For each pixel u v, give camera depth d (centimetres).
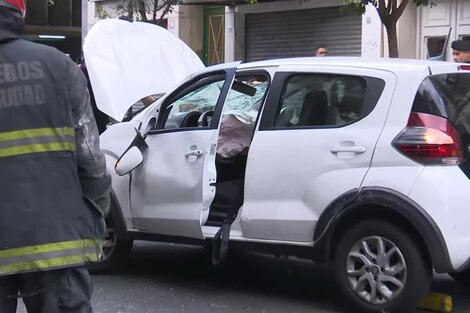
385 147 475
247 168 532
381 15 865
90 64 607
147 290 588
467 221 461
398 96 484
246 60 1619
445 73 501
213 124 550
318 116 513
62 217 282
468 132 486
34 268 276
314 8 1440
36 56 287
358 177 483
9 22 289
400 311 477
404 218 473
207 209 549
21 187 278
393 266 480
